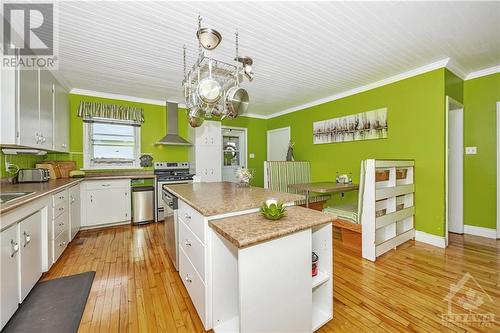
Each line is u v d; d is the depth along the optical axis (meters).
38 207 1.91
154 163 4.43
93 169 3.92
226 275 1.45
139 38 2.20
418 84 2.96
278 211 1.38
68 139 3.53
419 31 2.13
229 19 1.93
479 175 3.04
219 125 4.83
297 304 1.27
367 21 1.98
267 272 1.15
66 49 2.39
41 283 1.96
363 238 2.48
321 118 4.38
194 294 1.60
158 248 2.78
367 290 1.85
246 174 2.57
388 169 2.74
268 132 5.92
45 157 3.47
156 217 3.96
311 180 4.57
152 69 2.93
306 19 1.94
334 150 4.12
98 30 2.05
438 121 2.77
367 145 3.58
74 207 3.02
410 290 1.84
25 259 1.68
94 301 1.73
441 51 2.52
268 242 1.15
